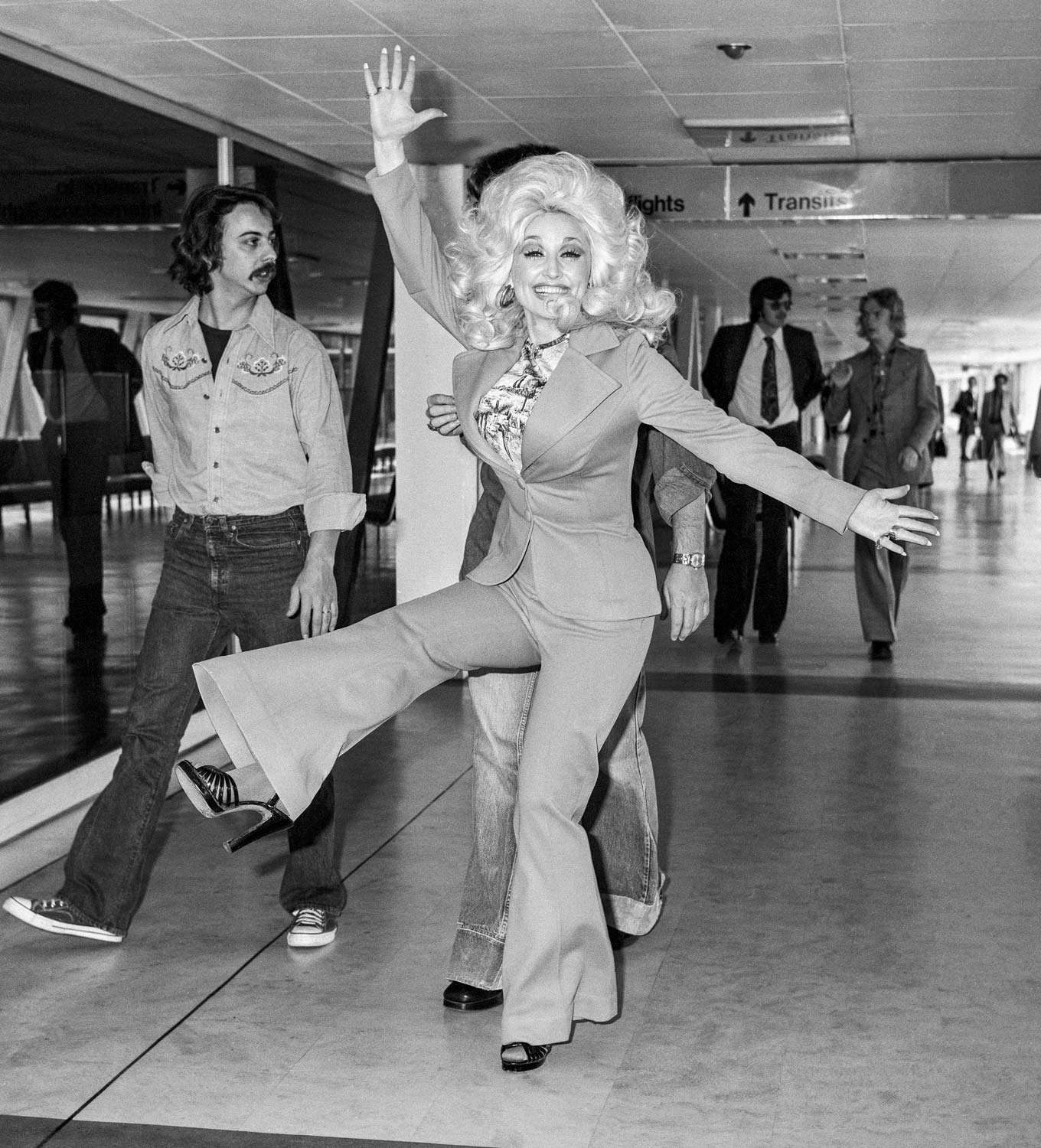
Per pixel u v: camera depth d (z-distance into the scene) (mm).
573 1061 3490
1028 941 4266
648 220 9609
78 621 6094
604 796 4113
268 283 4168
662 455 3732
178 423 4180
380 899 4641
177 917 4488
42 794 5742
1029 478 32938
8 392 5781
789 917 4465
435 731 6926
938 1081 3375
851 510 3178
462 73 6914
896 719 7258
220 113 7383
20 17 5633
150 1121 3197
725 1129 3158
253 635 4230
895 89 7344
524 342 3543
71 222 6340
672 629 3764
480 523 3867
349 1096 3318
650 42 6371
